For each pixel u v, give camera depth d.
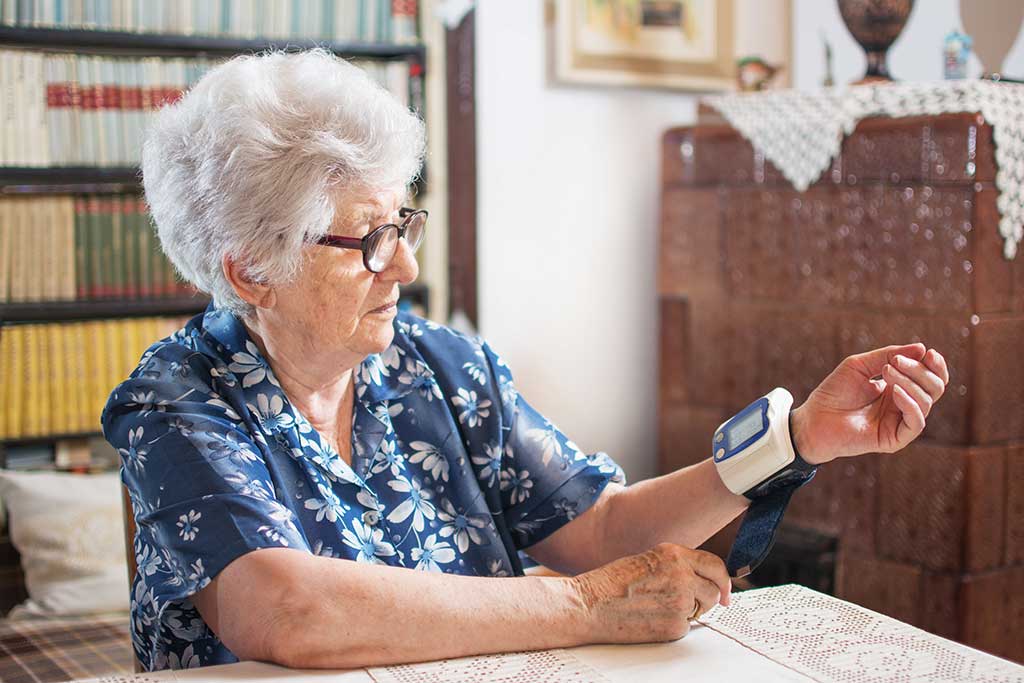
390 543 1.23
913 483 2.55
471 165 3.08
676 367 3.22
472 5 3.04
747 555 1.16
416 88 2.92
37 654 2.11
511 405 1.35
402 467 1.27
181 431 1.11
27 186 2.56
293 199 1.10
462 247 3.09
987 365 2.43
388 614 0.99
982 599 2.47
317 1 2.79
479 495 1.30
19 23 2.50
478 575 1.28
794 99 2.81
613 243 3.46
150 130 1.19
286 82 1.13
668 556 1.08
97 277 2.64
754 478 1.17
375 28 2.87
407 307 3.02
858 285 2.67
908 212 2.54
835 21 3.38
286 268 1.12
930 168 2.48
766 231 2.90
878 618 1.12
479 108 3.18
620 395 3.52
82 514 2.42
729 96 3.00
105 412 1.18
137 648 1.19
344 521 1.19
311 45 2.77
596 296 3.45
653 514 1.27
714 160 3.04
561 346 3.40
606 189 3.44
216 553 1.03
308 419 1.22
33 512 2.41
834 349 2.74
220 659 1.15
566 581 1.06
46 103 2.54
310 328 1.16
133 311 2.64
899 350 1.12
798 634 1.07
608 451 3.51
